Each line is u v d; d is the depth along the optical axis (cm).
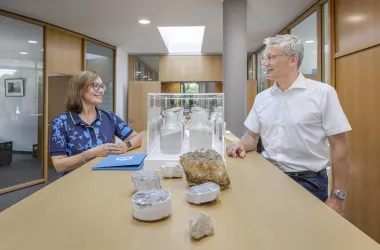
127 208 74
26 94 409
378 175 229
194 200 76
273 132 155
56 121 162
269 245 55
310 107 141
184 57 660
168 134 111
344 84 279
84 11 372
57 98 505
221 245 55
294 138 145
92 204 76
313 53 353
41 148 430
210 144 112
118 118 196
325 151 147
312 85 144
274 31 459
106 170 113
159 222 65
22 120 406
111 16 392
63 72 462
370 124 238
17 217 68
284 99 150
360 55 252
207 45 569
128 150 158
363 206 248
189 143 114
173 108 117
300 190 89
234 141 192
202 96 118
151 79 672
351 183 267
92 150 146
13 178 395
